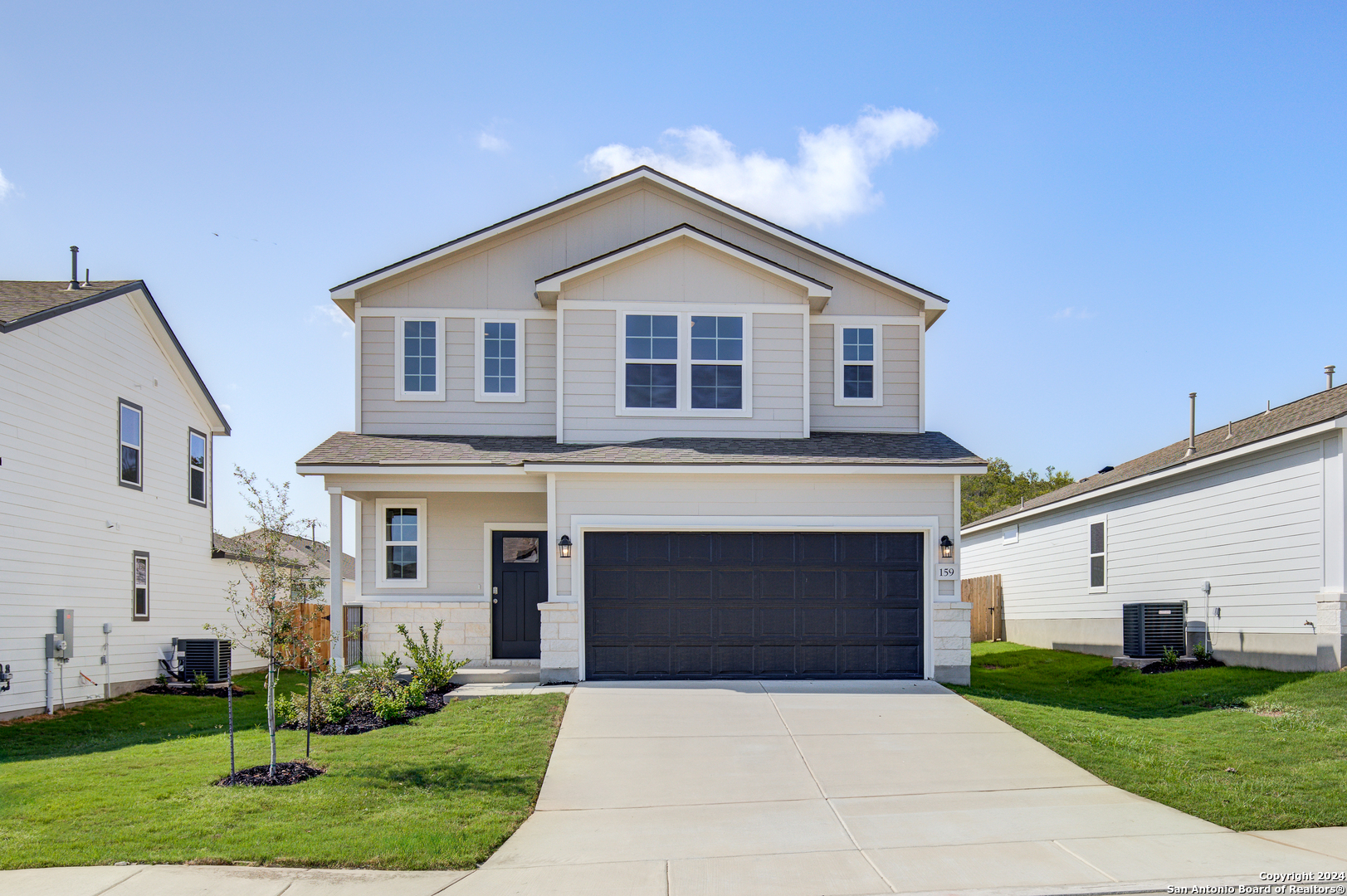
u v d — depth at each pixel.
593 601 13.38
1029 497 42.28
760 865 6.59
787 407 15.16
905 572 13.53
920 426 15.99
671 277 15.19
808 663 13.36
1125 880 6.14
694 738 10.17
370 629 15.31
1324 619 12.73
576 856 6.83
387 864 6.55
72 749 10.86
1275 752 9.16
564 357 15.02
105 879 6.25
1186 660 15.24
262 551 9.77
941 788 8.46
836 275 16.25
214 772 8.88
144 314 16.92
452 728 10.52
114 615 15.80
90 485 15.18
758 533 13.48
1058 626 21.19
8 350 13.17
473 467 13.61
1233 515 14.84
